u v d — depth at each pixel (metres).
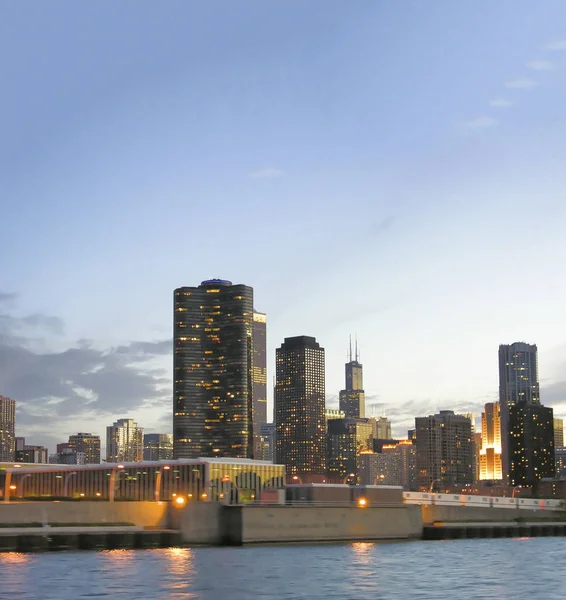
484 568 169.50
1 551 189.38
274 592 134.12
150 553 191.38
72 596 127.69
